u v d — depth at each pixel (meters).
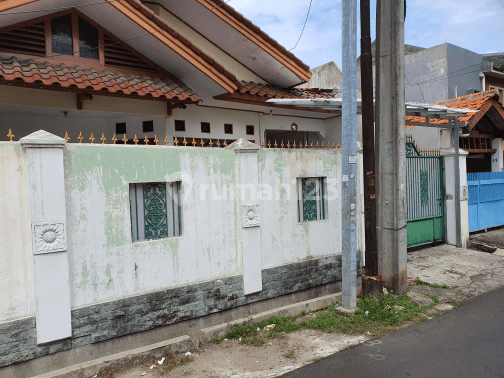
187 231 4.58
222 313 4.92
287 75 8.12
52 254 3.63
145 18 5.37
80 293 3.88
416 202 9.07
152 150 4.32
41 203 3.56
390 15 6.07
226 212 4.92
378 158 6.37
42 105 5.21
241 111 7.59
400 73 6.08
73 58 5.58
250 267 5.08
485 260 8.15
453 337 4.56
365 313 5.21
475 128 11.61
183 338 4.45
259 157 5.19
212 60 5.92
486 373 3.69
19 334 3.53
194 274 4.65
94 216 3.95
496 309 5.46
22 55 5.22
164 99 5.64
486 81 18.27
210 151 4.75
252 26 7.05
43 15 5.34
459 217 9.33
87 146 3.89
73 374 3.70
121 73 5.96
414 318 5.20
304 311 5.48
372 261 5.71
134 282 4.21
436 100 16.89
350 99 5.05
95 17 5.61
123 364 3.99
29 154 3.51
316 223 5.86
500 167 12.11
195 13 6.93
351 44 5.02
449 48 16.53
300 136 9.55
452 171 9.45
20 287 3.55
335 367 3.93
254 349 4.44
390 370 3.81
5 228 3.46
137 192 4.34
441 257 8.45
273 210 5.37
